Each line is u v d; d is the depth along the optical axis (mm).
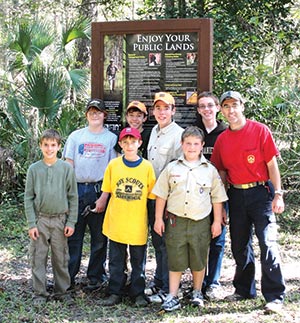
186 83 5266
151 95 5375
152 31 5305
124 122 5477
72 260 5102
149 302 4789
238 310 4582
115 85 5477
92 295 5008
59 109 9172
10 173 9031
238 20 9438
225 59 9180
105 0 12695
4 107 9352
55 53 9914
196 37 5203
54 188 4727
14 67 9648
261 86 8578
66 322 4383
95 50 5492
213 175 4555
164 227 4672
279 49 9383
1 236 7254
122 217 4684
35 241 4762
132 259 4734
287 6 10250
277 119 8352
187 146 4492
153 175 4680
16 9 12891
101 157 5070
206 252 4617
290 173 7945
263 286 4562
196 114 5242
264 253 4500
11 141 9211
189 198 4488
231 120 4492
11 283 5359
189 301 4727
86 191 5070
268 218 4543
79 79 9523
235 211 4637
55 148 4727
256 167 4508
